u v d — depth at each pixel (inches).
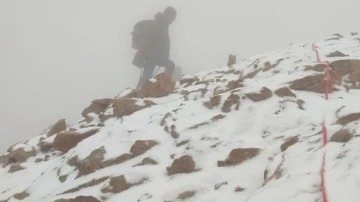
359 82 227.6
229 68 314.5
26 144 258.1
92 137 213.3
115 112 247.9
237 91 214.5
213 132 187.5
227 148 174.9
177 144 184.2
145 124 211.8
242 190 147.6
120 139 200.7
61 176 190.7
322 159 135.5
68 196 168.7
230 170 160.2
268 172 147.2
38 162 226.1
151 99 268.5
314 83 215.5
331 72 225.5
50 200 169.6
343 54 269.6
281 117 190.5
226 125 191.0
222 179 155.9
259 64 278.7
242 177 154.6
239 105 204.2
